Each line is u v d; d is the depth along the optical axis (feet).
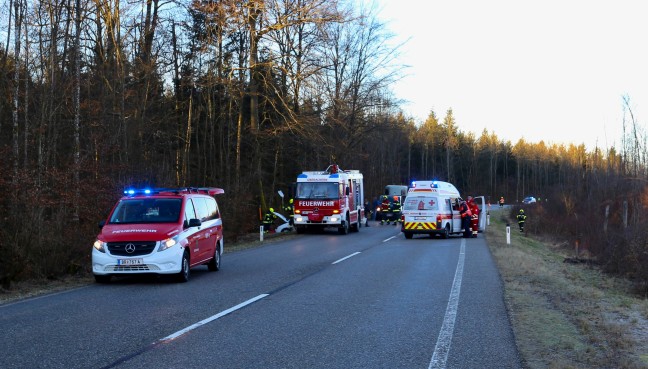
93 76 86.43
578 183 174.29
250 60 106.11
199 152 133.90
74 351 23.16
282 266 55.11
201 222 48.75
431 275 48.47
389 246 80.38
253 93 107.24
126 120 82.23
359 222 120.88
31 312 31.60
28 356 22.36
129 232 42.73
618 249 75.51
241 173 138.92
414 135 385.91
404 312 31.99
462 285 42.80
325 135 122.62
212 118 127.75
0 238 41.57
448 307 33.63
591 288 50.75
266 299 36.01
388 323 29.04
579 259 86.79
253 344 24.54
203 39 107.55
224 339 25.39
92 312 31.58
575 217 143.02
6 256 41.09
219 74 105.60
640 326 31.40
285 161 159.94
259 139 119.24
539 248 108.78
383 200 152.35
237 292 38.86
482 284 43.52
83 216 52.26
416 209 96.89
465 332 27.25
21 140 66.03
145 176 73.82
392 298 36.60
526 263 60.34
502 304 34.91
